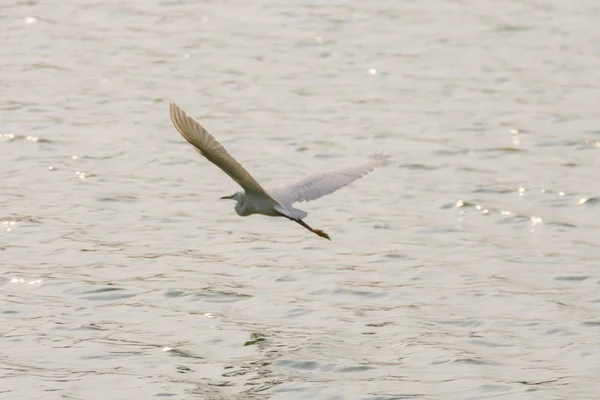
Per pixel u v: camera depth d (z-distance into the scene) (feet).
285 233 64.69
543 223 65.98
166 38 110.93
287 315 52.70
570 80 97.09
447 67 101.14
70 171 74.90
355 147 80.33
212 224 65.82
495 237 63.98
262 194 35.91
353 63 102.47
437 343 49.26
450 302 54.39
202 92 94.02
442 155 79.00
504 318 52.24
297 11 120.78
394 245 62.54
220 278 57.41
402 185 73.31
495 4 123.13
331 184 36.81
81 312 52.70
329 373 46.11
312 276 57.82
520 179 74.02
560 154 79.05
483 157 78.54
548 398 43.68
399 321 51.96
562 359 47.70
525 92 93.81
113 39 110.42
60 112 88.12
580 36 110.42
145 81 97.04
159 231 64.44
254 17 118.73
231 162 32.83
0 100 90.74
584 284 56.65
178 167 76.38
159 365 46.88
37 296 54.60
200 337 49.96
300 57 104.42
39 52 105.60
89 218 66.18
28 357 47.57
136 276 57.47
